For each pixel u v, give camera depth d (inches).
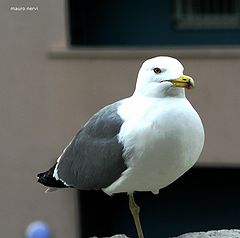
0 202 658.8
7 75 636.7
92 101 636.7
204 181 708.7
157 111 312.0
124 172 325.4
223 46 653.3
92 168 335.6
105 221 722.8
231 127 633.0
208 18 703.7
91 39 697.0
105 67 633.0
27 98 639.1
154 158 315.9
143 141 314.0
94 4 692.7
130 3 694.5
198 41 705.6
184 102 315.6
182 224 715.4
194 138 315.6
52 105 639.1
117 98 635.5
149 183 327.9
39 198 659.4
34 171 649.0
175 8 699.4
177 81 310.7
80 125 639.1
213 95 631.8
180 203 714.2
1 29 633.0
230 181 705.6
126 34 697.6
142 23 697.0
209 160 637.9
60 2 629.9
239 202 707.4
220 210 711.7
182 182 711.1
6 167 650.2
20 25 631.8
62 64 634.2
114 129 326.0
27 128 643.5
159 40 700.7
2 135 645.3
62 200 663.8
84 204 703.1
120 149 322.0
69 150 348.8
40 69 636.1
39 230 647.8
